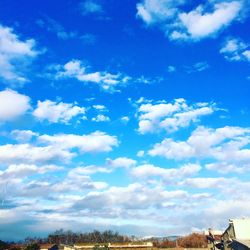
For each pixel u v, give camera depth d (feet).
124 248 379.14
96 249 369.71
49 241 449.48
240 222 207.41
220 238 246.68
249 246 184.24
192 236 402.52
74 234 489.26
